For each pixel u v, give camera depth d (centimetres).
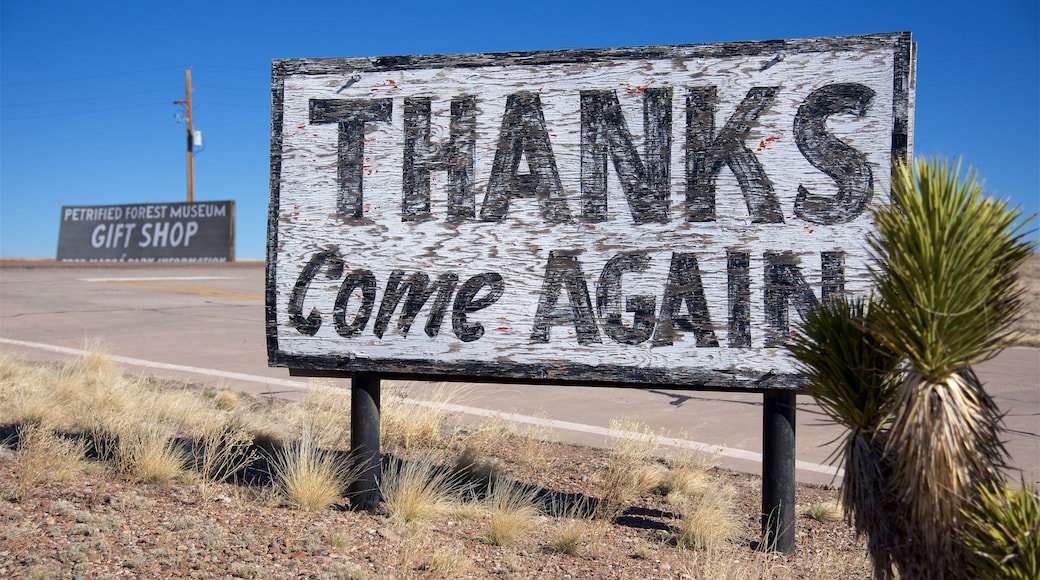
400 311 573
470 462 704
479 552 504
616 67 555
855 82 521
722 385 534
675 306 541
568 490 681
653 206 546
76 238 5497
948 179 265
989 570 261
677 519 616
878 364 294
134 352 1436
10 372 1009
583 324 552
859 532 299
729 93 539
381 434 794
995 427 276
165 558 441
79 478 584
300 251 586
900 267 270
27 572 407
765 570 488
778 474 538
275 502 566
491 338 562
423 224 574
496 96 570
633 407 1088
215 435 697
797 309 524
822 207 523
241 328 1842
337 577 434
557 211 558
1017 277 275
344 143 585
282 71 593
